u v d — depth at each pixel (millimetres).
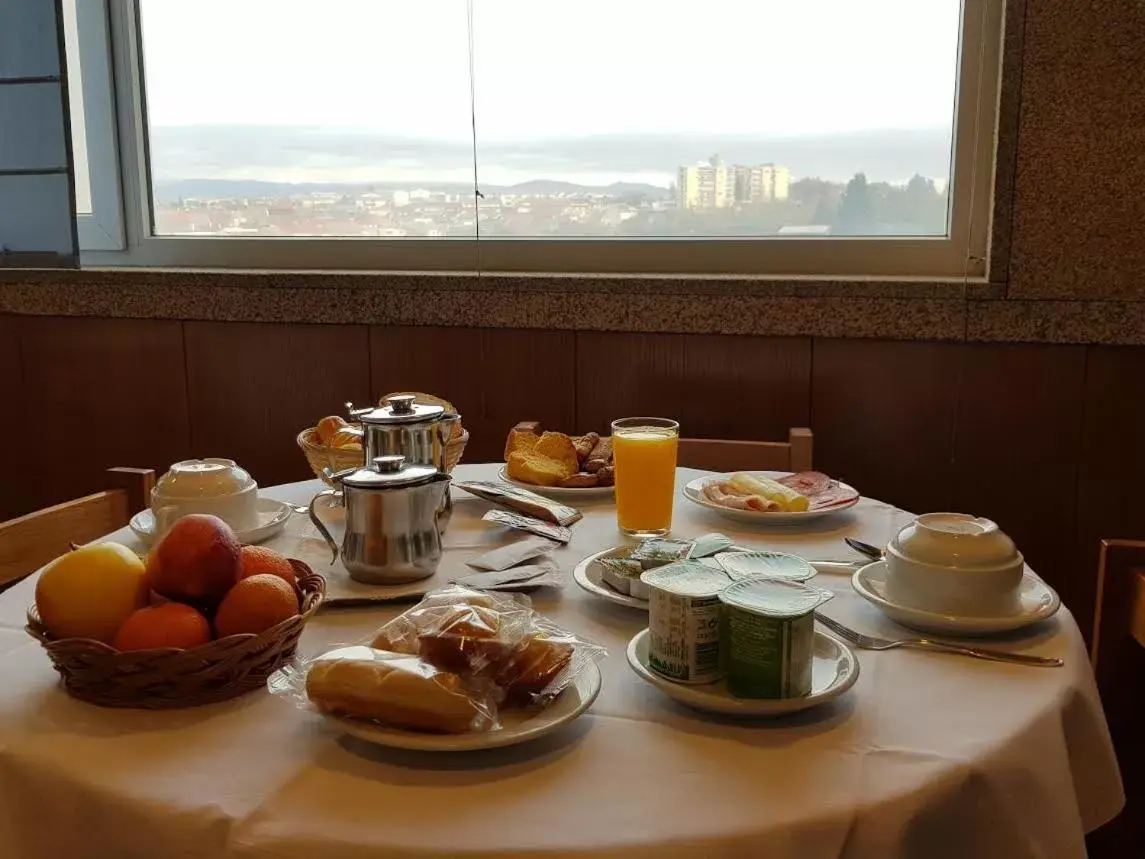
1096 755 867
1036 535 1916
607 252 2137
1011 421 1889
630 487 1220
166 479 1155
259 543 1176
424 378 2166
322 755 728
